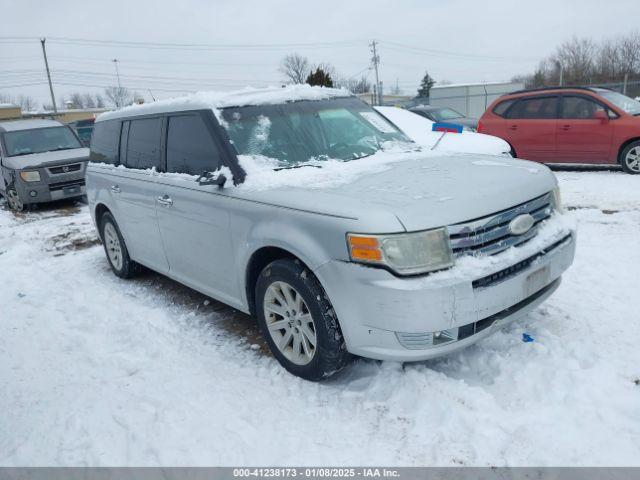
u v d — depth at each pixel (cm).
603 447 233
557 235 304
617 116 882
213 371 336
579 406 261
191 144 383
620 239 531
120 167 487
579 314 367
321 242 273
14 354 388
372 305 258
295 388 308
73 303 486
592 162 919
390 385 295
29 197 1017
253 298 345
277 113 386
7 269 619
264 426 275
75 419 292
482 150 700
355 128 411
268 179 325
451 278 253
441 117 1435
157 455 256
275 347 328
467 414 261
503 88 2803
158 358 359
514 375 291
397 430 262
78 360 368
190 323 416
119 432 277
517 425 252
